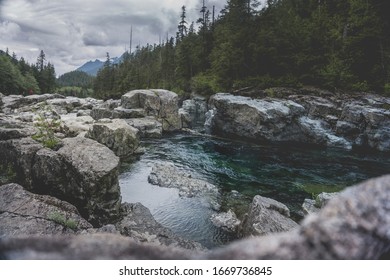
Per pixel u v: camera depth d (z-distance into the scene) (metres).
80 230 8.33
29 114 30.42
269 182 17.59
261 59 41.81
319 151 27.20
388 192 1.70
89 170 10.73
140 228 9.80
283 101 31.81
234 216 12.16
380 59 37.88
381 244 1.54
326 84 35.81
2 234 7.37
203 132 35.56
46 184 11.34
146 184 15.73
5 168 12.43
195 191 14.96
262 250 1.61
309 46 39.97
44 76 99.50
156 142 27.88
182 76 61.78
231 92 37.72
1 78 72.56
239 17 48.97
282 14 48.56
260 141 30.50
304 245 1.57
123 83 74.19
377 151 27.61
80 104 44.81
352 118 29.28
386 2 40.12
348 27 41.50
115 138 21.16
